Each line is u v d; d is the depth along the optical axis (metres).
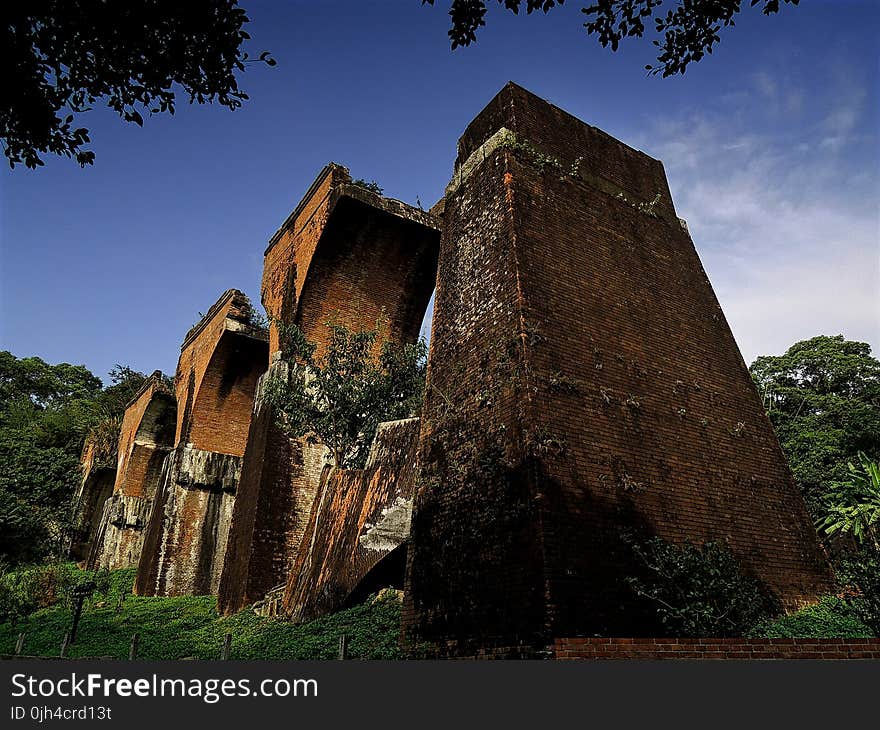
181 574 22.81
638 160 15.95
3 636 18.44
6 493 34.00
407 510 12.38
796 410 30.12
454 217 14.19
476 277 12.40
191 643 14.61
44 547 34.91
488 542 9.45
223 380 25.75
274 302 22.52
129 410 35.97
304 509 18.34
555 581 8.31
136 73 6.68
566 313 11.35
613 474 9.95
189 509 23.83
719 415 12.50
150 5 6.29
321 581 13.59
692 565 8.43
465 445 10.80
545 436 9.51
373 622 12.02
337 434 17.91
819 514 16.78
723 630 8.05
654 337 12.59
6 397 50.22
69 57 6.47
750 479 11.98
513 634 8.39
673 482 10.66
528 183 12.75
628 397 11.14
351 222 19.88
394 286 21.61
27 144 6.69
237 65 6.76
